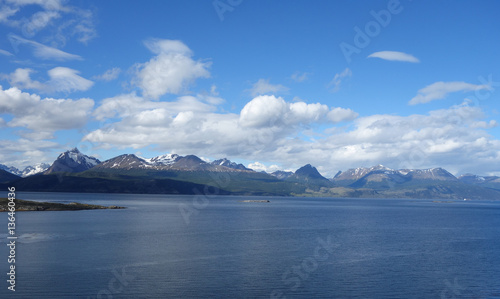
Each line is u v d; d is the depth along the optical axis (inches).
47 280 1788.9
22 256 2315.5
